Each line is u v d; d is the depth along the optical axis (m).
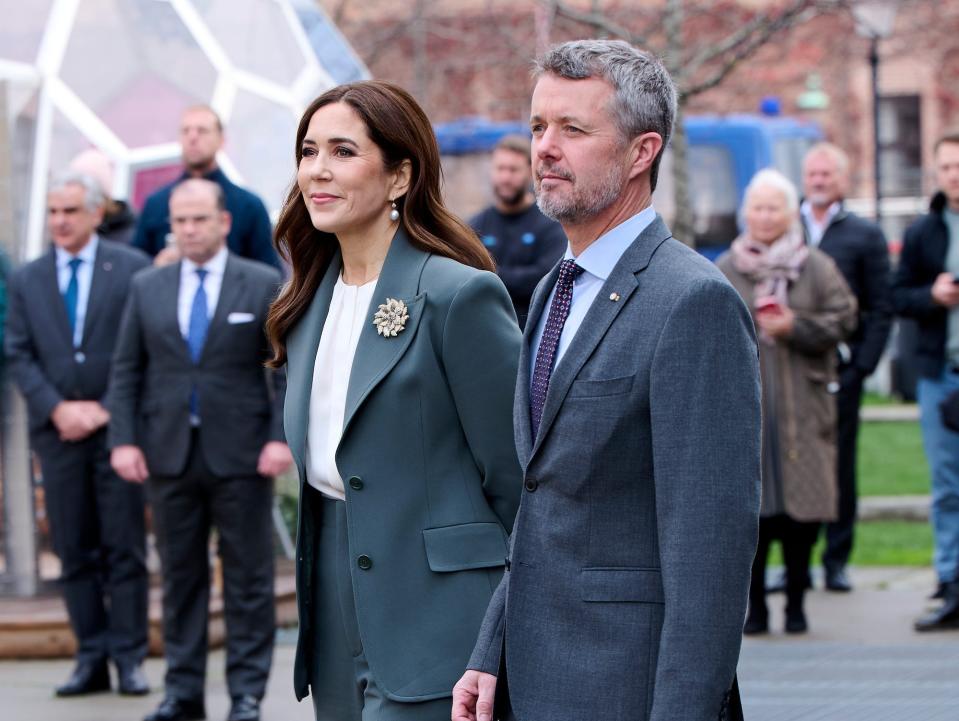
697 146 46.53
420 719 9.59
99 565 18.48
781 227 19.42
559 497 8.04
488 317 9.89
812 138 48.16
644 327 7.81
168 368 16.62
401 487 9.77
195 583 16.80
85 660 18.33
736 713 7.83
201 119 20.41
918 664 17.36
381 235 10.20
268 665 16.72
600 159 7.98
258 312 16.66
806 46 60.00
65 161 26.59
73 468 18.27
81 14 27.89
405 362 9.82
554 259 21.44
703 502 7.51
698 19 46.94
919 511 29.61
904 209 55.50
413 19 47.66
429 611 9.70
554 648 7.95
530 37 49.75
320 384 10.10
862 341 22.33
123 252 18.89
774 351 19.09
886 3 32.97
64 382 18.30
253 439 16.62
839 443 22.56
